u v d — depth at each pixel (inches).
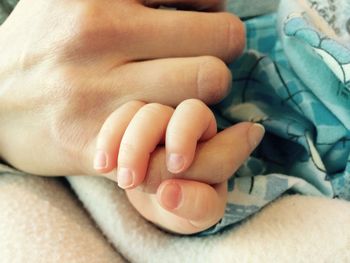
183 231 7.4
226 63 8.0
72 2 7.4
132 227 8.1
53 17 7.5
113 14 7.2
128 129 6.3
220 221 7.4
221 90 7.2
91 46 7.2
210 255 7.4
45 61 7.4
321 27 8.4
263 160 9.1
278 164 9.0
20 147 8.0
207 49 7.5
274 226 7.5
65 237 7.7
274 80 9.0
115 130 6.5
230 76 7.4
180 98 7.1
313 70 8.3
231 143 6.7
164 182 6.3
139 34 7.2
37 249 7.3
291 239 7.3
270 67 9.1
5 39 8.1
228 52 7.6
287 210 7.8
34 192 8.3
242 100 9.3
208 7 8.0
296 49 8.3
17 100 7.6
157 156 6.4
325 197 8.1
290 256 7.1
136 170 6.1
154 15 7.3
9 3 10.0
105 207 8.4
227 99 9.3
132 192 7.7
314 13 8.6
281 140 9.0
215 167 6.6
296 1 8.5
